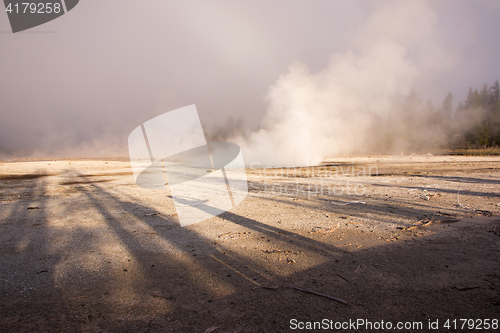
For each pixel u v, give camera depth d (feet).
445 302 8.27
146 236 14.79
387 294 8.76
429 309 7.93
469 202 22.13
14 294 8.91
